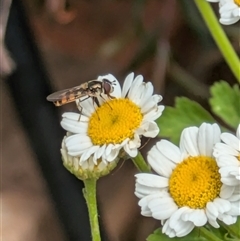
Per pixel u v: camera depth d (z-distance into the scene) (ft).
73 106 0.89
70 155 0.64
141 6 0.96
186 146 0.63
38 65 0.83
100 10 1.03
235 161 0.60
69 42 1.04
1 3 0.78
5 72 0.82
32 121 0.81
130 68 0.98
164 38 0.96
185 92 0.99
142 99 0.64
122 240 0.93
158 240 0.65
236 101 0.79
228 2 0.66
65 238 0.81
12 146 1.02
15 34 0.82
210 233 0.63
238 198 0.61
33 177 1.00
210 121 0.77
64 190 0.79
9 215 0.96
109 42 0.99
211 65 0.99
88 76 1.02
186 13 0.92
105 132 0.64
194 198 0.62
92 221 0.64
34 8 1.00
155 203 0.62
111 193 0.96
